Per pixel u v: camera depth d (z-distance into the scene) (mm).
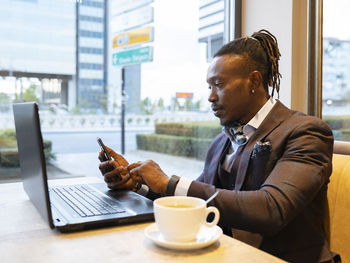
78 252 596
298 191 784
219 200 786
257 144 944
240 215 766
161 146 4422
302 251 882
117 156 1168
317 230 908
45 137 3900
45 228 727
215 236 651
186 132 4047
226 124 1027
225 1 2240
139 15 3770
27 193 955
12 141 2578
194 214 607
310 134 890
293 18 1767
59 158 4125
